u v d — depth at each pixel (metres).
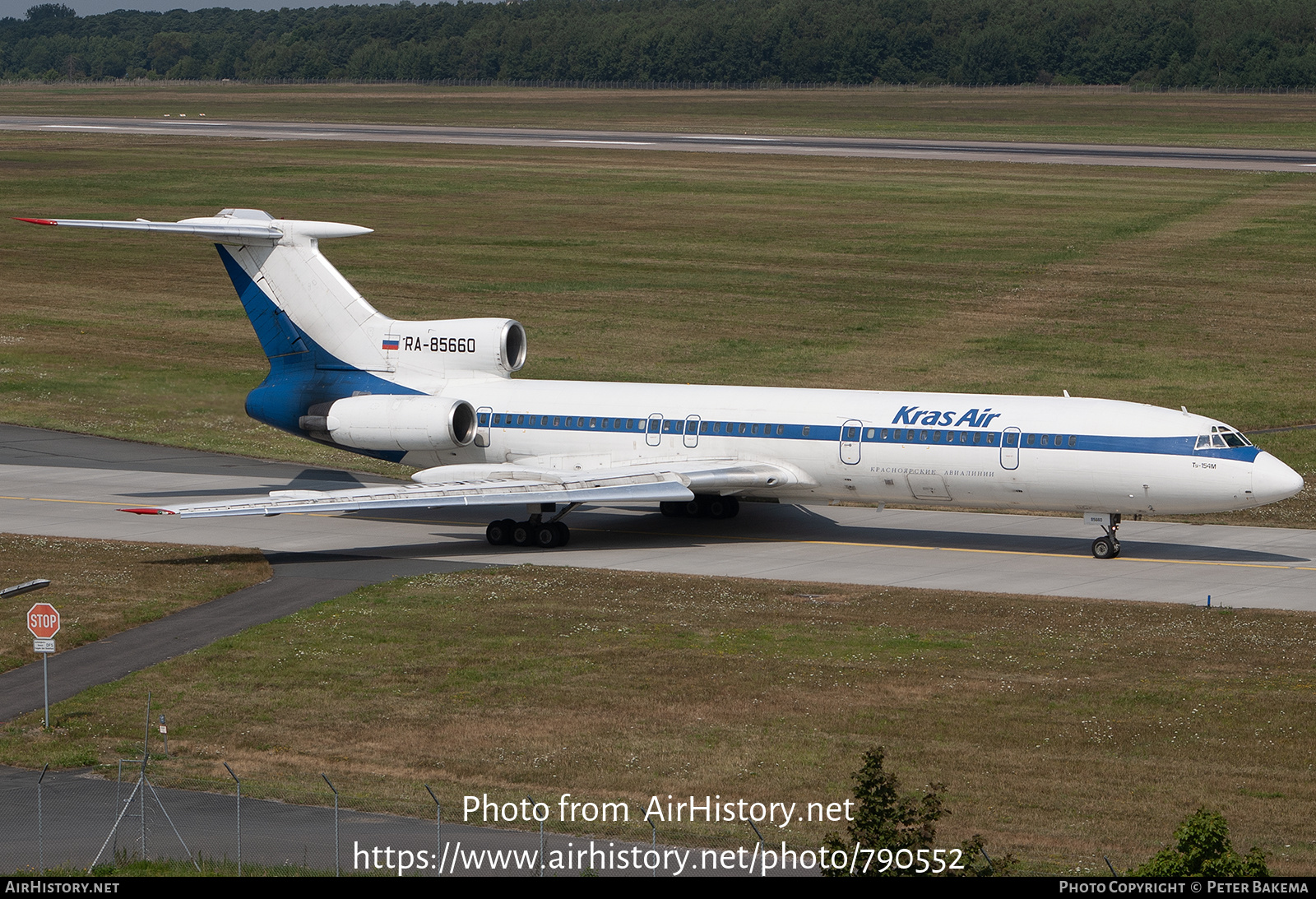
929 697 96.62
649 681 100.25
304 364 159.50
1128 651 105.75
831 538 145.75
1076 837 75.06
